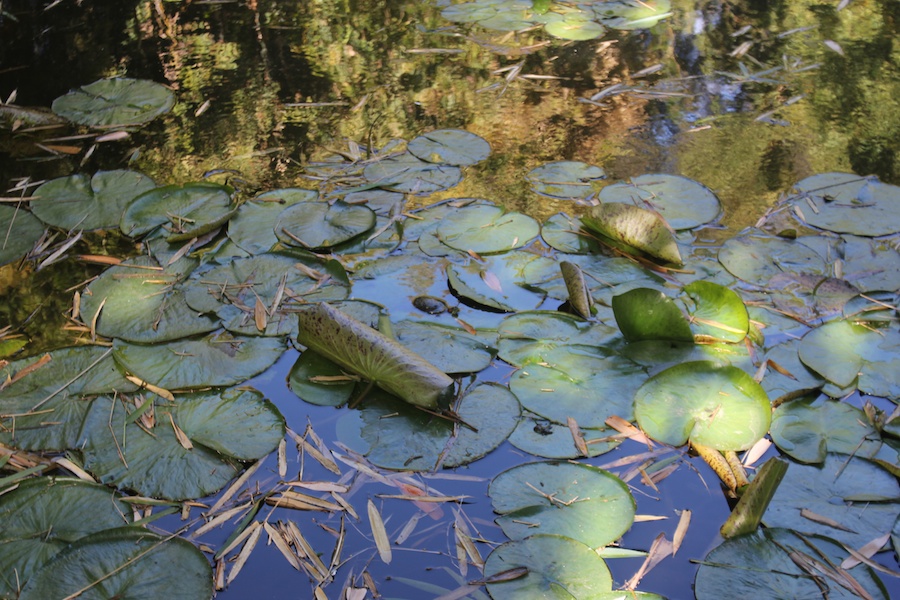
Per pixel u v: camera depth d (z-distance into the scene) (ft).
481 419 5.26
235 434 5.15
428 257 6.82
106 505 4.69
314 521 4.69
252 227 7.11
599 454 5.02
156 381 5.51
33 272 6.65
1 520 4.54
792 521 4.58
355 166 8.04
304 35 10.72
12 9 11.10
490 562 4.33
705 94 9.35
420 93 9.39
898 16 11.14
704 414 5.19
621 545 4.51
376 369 5.37
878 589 4.20
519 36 10.73
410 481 4.90
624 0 11.77
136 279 6.48
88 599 4.14
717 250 6.84
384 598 4.23
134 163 8.11
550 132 8.64
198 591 4.25
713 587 4.23
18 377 5.52
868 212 7.23
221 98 9.26
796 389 5.41
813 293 6.28
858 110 8.95
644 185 7.66
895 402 5.33
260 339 5.91
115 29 10.76
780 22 11.07
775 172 7.88
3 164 8.04
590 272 6.60
